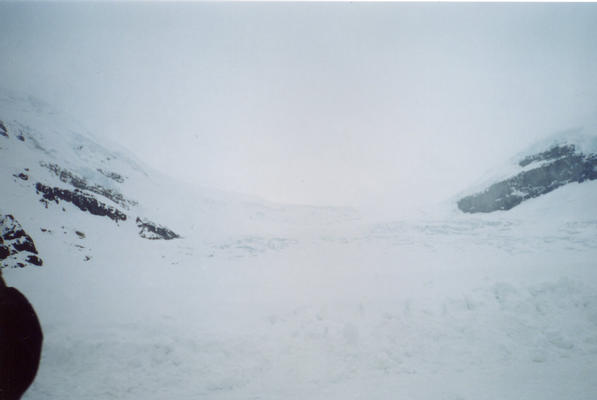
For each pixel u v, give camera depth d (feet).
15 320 5.62
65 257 57.67
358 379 14.99
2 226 51.70
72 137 131.64
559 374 14.08
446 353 17.04
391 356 17.15
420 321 20.51
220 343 19.56
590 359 15.37
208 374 16.43
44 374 16.94
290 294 33.27
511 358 16.11
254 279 48.37
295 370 16.31
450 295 24.97
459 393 12.84
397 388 13.69
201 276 53.36
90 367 17.42
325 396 13.47
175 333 21.36
